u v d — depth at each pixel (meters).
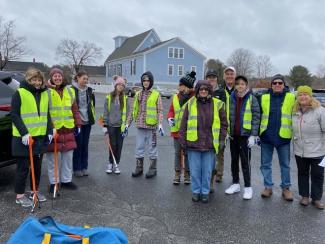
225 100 6.39
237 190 6.25
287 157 5.92
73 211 5.22
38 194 5.58
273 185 6.68
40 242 3.10
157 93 7.03
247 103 5.85
